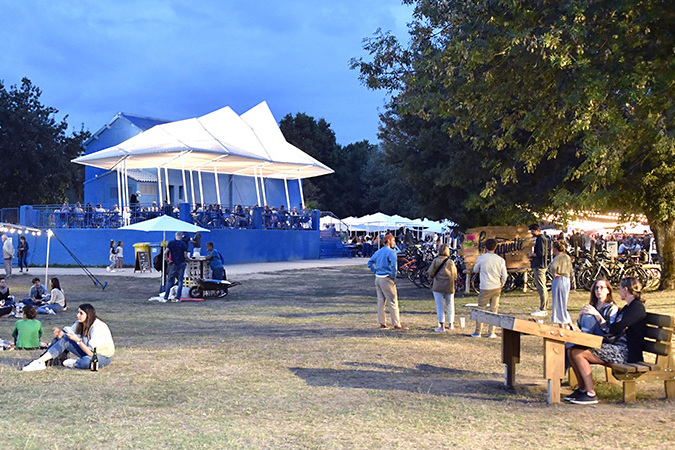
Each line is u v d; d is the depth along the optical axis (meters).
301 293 21.78
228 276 28.77
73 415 6.66
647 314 7.50
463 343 11.38
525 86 11.43
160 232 34.62
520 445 5.66
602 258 21.88
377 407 7.01
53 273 30.67
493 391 7.84
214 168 42.25
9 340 12.16
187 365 9.41
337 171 83.94
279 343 11.38
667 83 9.62
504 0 10.41
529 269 20.14
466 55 10.89
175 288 19.89
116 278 27.81
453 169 21.50
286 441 5.75
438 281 12.74
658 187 18.38
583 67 9.65
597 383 8.23
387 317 15.05
